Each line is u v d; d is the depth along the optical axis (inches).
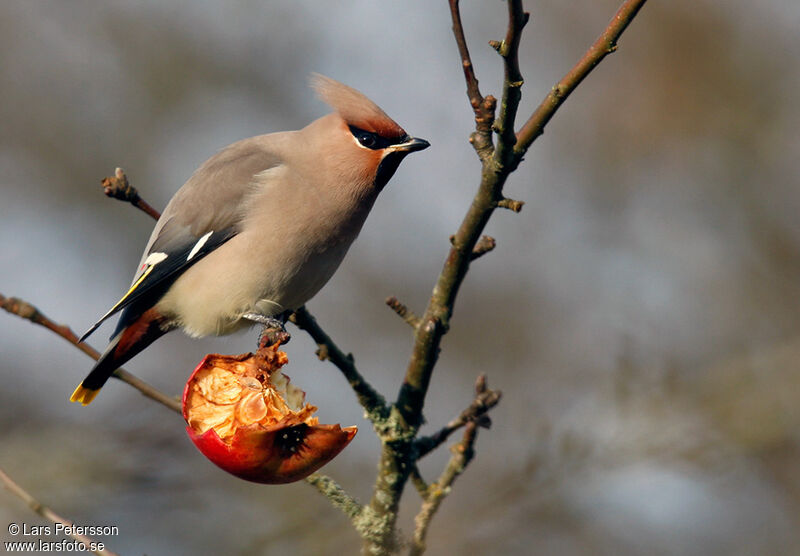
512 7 241.3
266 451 246.5
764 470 479.5
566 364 586.2
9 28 658.2
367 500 474.6
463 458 298.7
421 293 633.6
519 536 437.7
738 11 651.5
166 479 437.7
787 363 498.3
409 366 295.7
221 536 425.1
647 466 450.3
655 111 645.3
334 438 247.4
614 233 629.0
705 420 470.3
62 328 304.0
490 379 587.8
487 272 619.8
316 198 343.0
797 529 468.4
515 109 256.7
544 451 448.8
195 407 270.8
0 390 556.4
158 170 650.2
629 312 593.9
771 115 640.4
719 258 617.6
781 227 620.4
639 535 457.1
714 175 637.3
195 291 342.6
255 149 358.9
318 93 354.3
